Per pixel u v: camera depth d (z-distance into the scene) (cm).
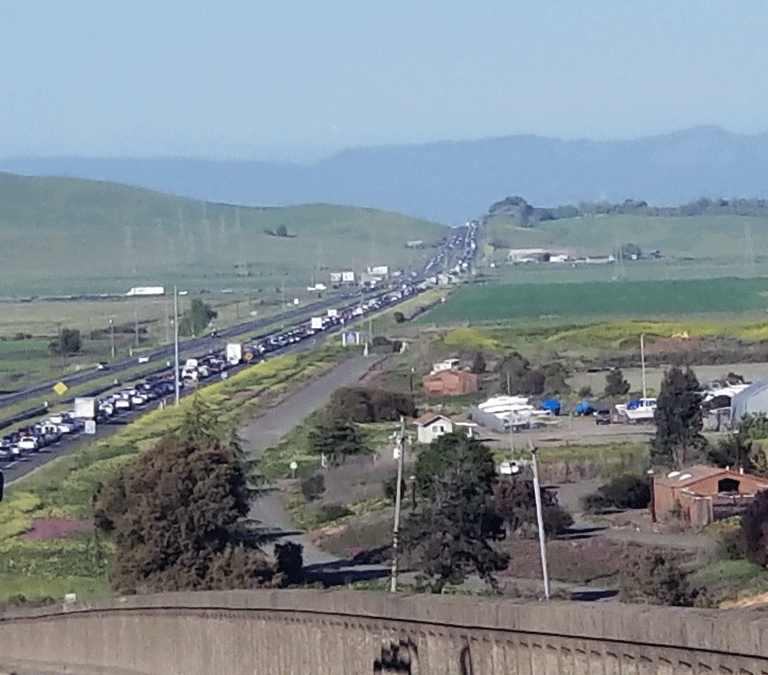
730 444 9450
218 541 6450
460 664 2955
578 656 2598
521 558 6500
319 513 8225
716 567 6025
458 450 6538
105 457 11119
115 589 6456
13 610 5653
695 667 2317
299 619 3647
